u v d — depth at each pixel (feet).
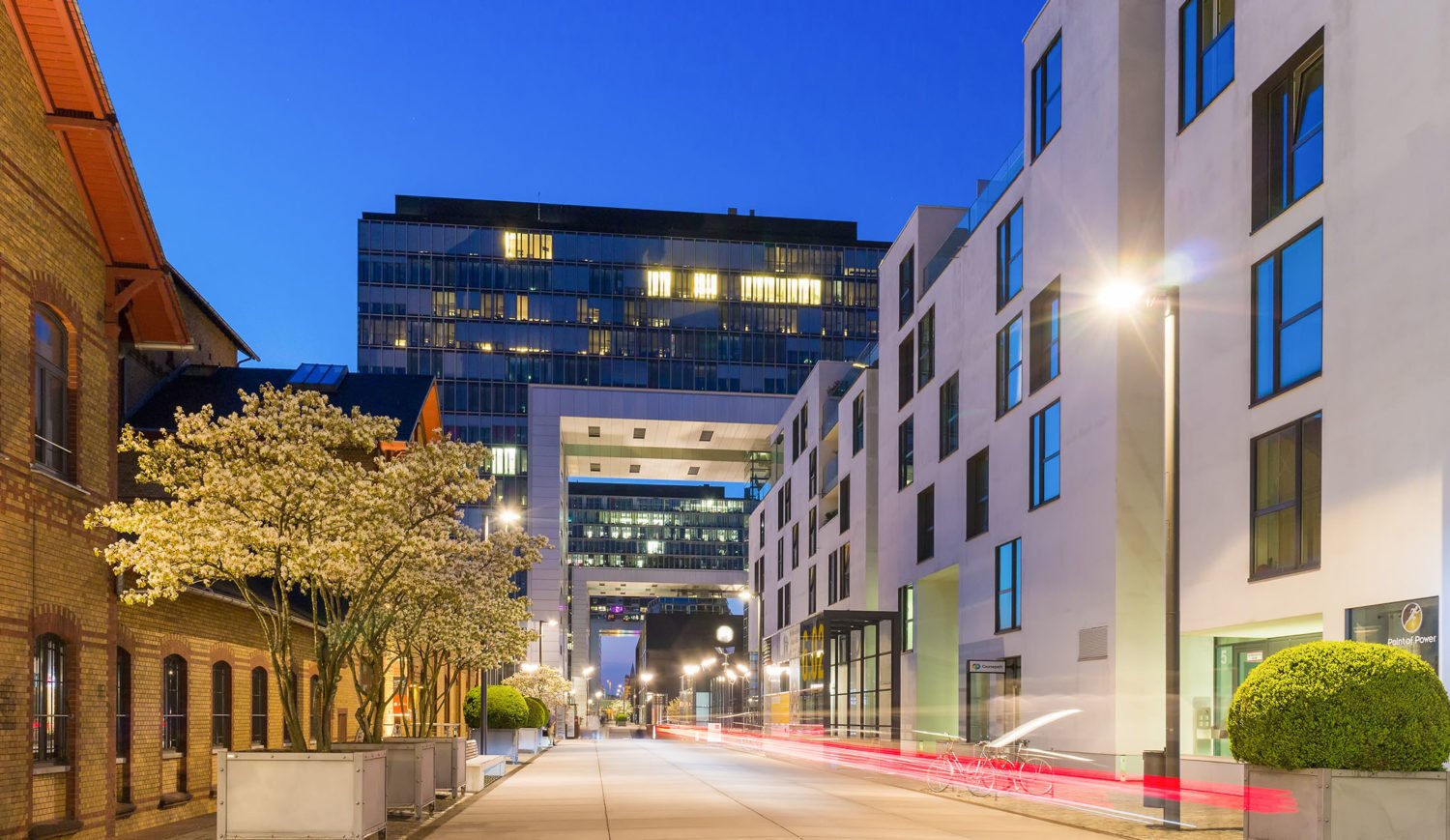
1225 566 74.28
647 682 537.24
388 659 106.11
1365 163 62.44
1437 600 55.31
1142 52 92.17
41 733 47.32
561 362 364.99
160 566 47.19
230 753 46.85
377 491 51.98
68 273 50.42
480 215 409.49
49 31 46.19
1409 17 59.41
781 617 259.80
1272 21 72.54
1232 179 76.38
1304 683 41.68
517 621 98.48
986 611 118.93
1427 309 57.16
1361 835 39.78
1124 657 87.45
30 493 45.65
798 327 385.50
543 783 98.02
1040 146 108.68
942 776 98.58
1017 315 112.78
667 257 379.96
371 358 354.95
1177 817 56.90
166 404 99.86
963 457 128.16
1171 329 59.11
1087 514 93.66
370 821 48.96
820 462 217.97
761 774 114.42
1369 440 60.85
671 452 380.17
